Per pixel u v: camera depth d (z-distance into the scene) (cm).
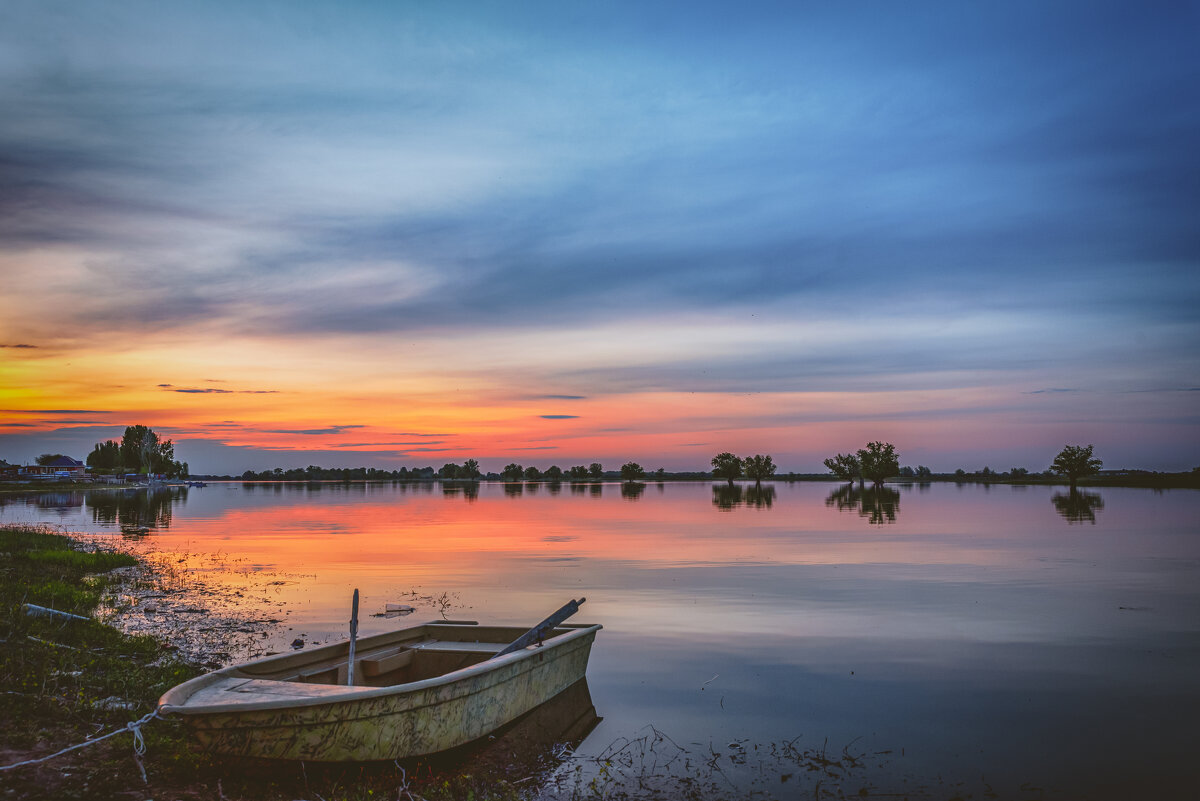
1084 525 4116
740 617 1659
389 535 3666
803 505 6575
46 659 992
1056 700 1085
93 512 5509
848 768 845
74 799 632
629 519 4847
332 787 725
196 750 732
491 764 850
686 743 921
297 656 919
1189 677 1193
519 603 1816
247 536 3572
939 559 2670
